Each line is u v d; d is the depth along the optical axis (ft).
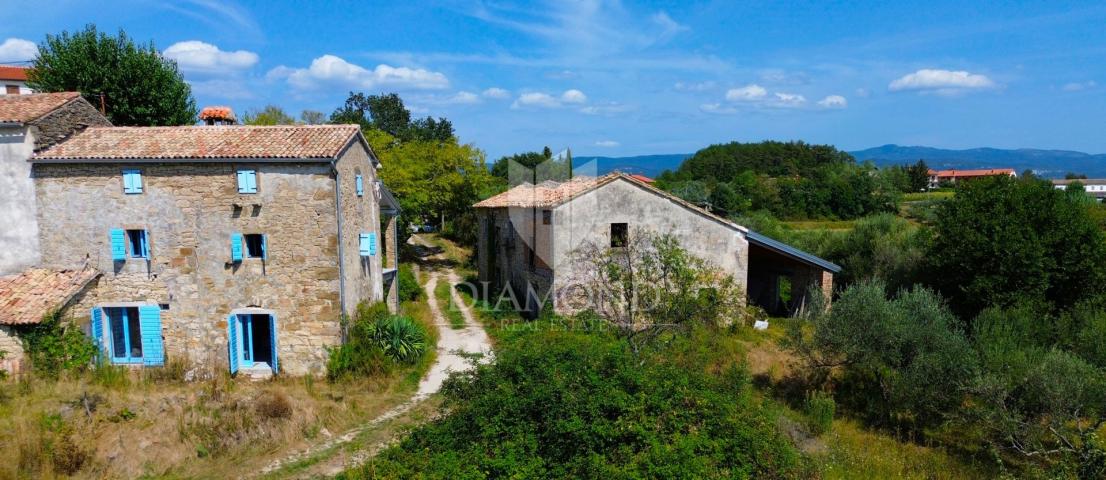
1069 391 35.24
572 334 39.93
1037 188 67.10
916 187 253.03
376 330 50.57
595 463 25.67
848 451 38.75
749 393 37.81
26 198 47.01
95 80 70.18
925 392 40.73
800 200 183.21
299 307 47.85
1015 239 61.87
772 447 28.30
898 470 36.42
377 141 110.63
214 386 43.34
